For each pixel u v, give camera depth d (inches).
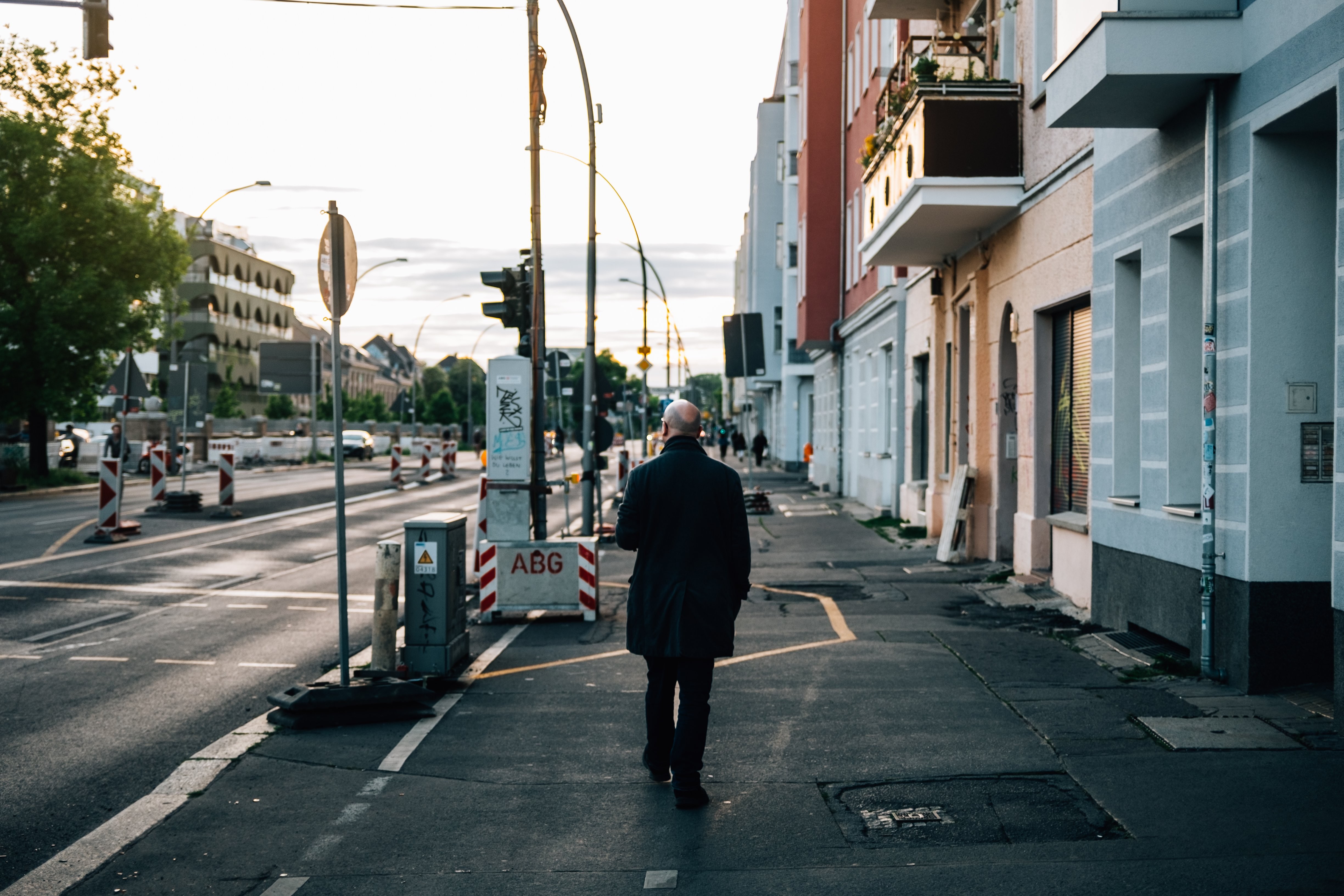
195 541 821.9
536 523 597.0
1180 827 209.0
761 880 191.8
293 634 461.4
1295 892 177.3
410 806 237.5
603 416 894.4
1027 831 211.2
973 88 581.0
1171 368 370.9
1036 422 557.3
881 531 873.5
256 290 4242.1
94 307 1371.8
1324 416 309.1
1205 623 330.3
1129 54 324.2
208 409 3120.1
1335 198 309.1
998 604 511.5
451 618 363.3
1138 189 401.1
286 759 272.7
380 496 1370.6
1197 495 370.0
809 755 266.5
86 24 446.0
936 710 306.0
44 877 201.3
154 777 262.7
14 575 627.5
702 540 239.5
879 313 1091.3
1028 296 569.0
